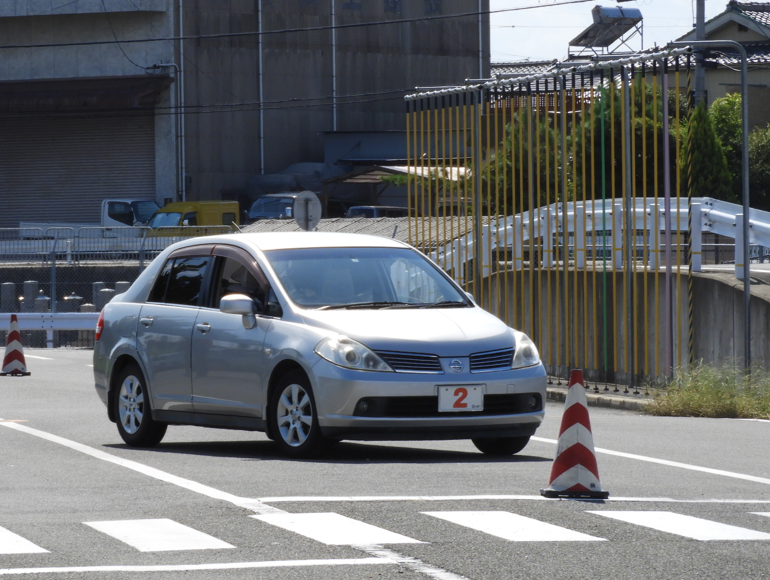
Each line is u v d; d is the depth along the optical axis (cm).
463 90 4509
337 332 2319
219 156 12794
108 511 1800
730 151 10069
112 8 12412
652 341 4041
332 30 13450
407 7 13862
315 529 1639
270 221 8081
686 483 2083
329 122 13488
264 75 13062
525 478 2094
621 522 1697
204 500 1872
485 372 2312
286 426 2389
